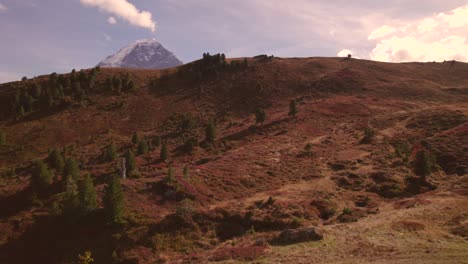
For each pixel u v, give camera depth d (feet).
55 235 120.37
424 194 135.64
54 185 162.50
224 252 98.17
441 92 380.99
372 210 123.65
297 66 491.72
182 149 241.14
